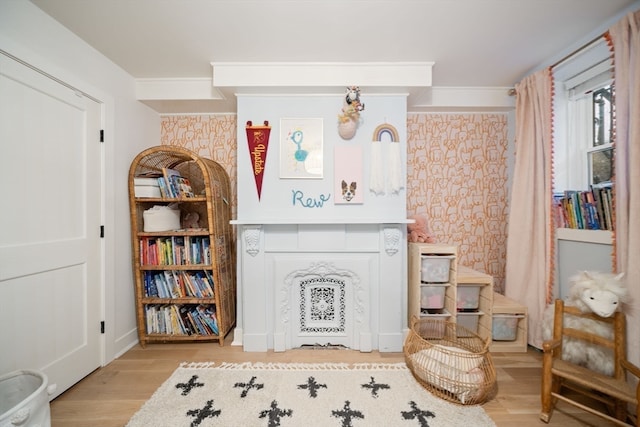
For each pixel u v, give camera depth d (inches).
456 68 86.4
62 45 64.7
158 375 71.5
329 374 71.0
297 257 85.0
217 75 81.4
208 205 85.3
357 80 81.4
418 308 85.1
